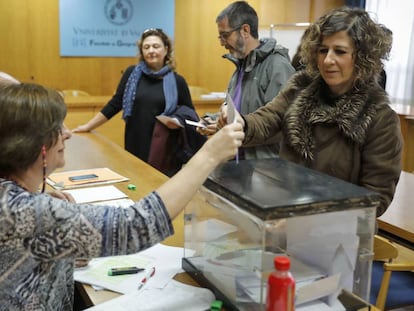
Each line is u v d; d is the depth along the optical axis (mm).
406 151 4559
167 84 3266
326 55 1427
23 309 1031
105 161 2602
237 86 2410
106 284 1271
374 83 1473
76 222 961
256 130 1591
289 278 919
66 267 1172
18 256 983
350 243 1096
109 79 6250
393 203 2193
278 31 5551
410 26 6125
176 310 1136
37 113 1011
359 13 1418
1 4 5637
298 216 998
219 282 1179
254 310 1053
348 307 1096
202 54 6621
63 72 6039
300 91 1596
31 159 1026
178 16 6418
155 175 2344
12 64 5809
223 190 1105
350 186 1116
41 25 5836
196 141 3033
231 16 2311
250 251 1057
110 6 6051
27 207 955
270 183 1133
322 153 1493
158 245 1521
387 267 1777
